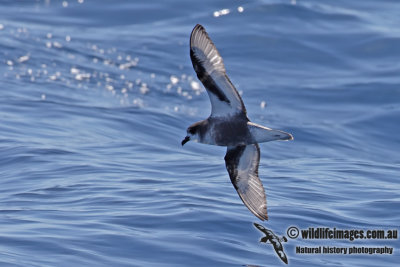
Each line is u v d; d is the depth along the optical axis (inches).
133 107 886.4
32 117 794.8
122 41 1192.2
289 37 1193.4
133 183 559.5
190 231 451.8
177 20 1283.2
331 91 1008.2
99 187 544.7
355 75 1074.1
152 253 418.0
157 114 866.1
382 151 832.3
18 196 526.3
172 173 601.0
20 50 1103.0
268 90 1015.6
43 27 1239.5
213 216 475.8
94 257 409.1
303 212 500.4
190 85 1037.8
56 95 916.0
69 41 1174.3
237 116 395.5
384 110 940.6
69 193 530.0
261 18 1258.0
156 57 1136.2
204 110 933.2
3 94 887.7
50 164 613.0
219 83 389.1
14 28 1211.2
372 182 603.5
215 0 1333.7
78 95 933.8
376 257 436.8
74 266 395.9
